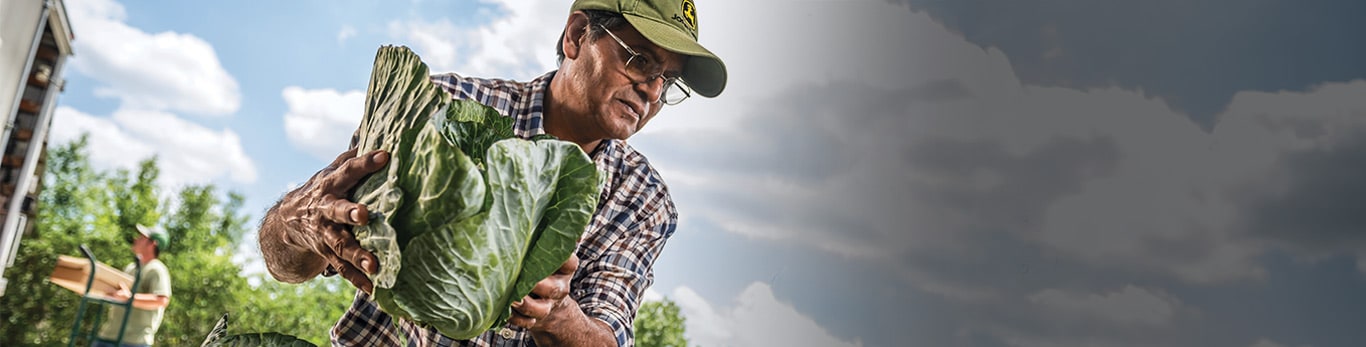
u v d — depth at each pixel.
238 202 21.41
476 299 1.27
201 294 17.91
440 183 1.17
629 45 1.88
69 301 16.05
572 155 1.33
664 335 12.86
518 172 1.25
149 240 6.24
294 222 1.39
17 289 16.52
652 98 1.93
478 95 1.96
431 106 1.33
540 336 1.66
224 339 1.76
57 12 7.73
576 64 1.91
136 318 6.11
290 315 16.98
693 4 2.01
